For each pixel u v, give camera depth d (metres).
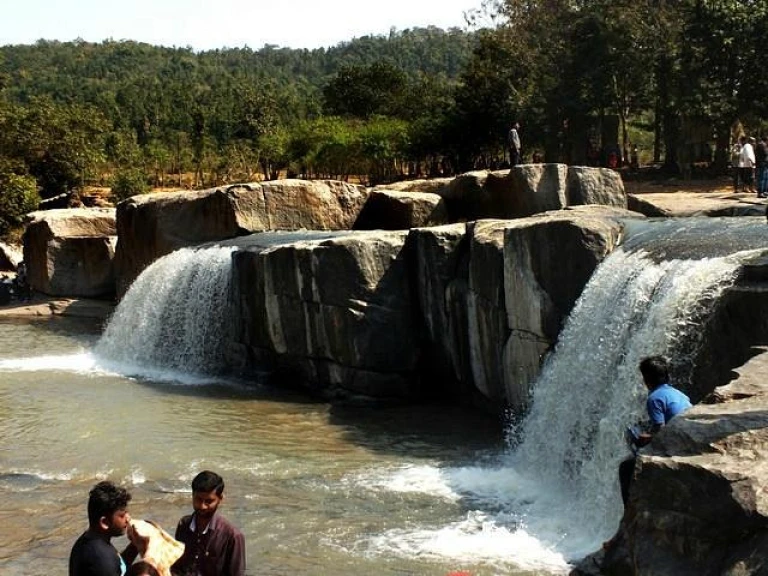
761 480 6.10
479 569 9.36
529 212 22.61
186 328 21.55
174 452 14.08
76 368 21.55
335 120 60.62
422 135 51.88
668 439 6.96
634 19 39.62
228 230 25.44
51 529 10.78
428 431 15.43
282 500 11.80
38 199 47.59
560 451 12.62
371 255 17.80
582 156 43.72
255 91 104.81
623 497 8.11
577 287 13.61
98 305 30.81
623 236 14.16
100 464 13.41
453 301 16.92
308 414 16.73
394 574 9.30
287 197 25.77
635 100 42.31
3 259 39.44
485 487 12.35
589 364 12.40
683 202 22.31
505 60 47.91
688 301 10.57
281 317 18.97
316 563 9.65
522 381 14.80
